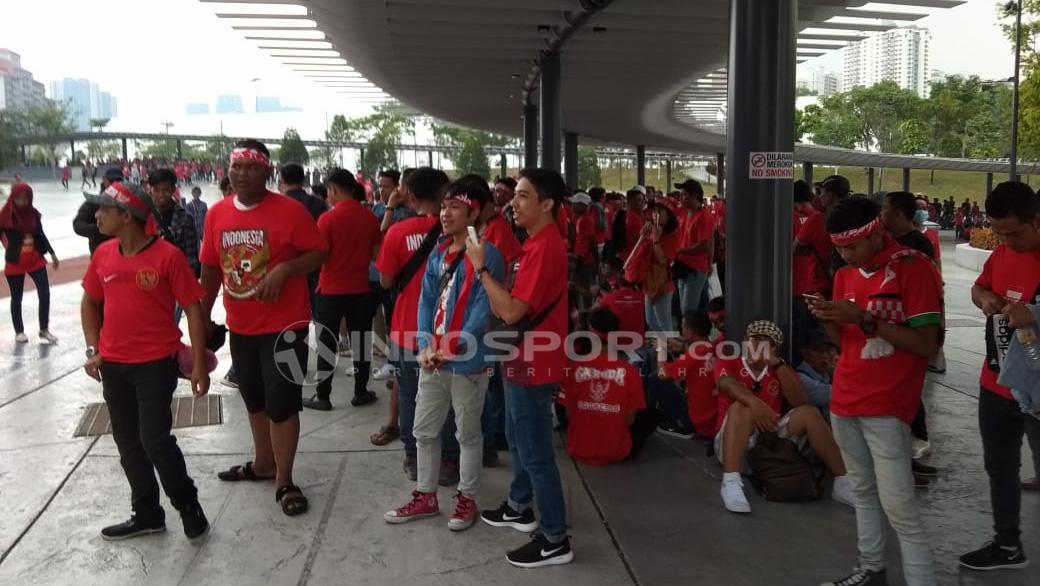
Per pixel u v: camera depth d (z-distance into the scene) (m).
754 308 5.31
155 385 3.84
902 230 5.15
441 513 4.33
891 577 3.59
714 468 4.97
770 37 5.19
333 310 6.03
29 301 11.52
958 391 6.89
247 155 4.15
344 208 5.88
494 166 74.12
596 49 12.52
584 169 61.94
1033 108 22.20
